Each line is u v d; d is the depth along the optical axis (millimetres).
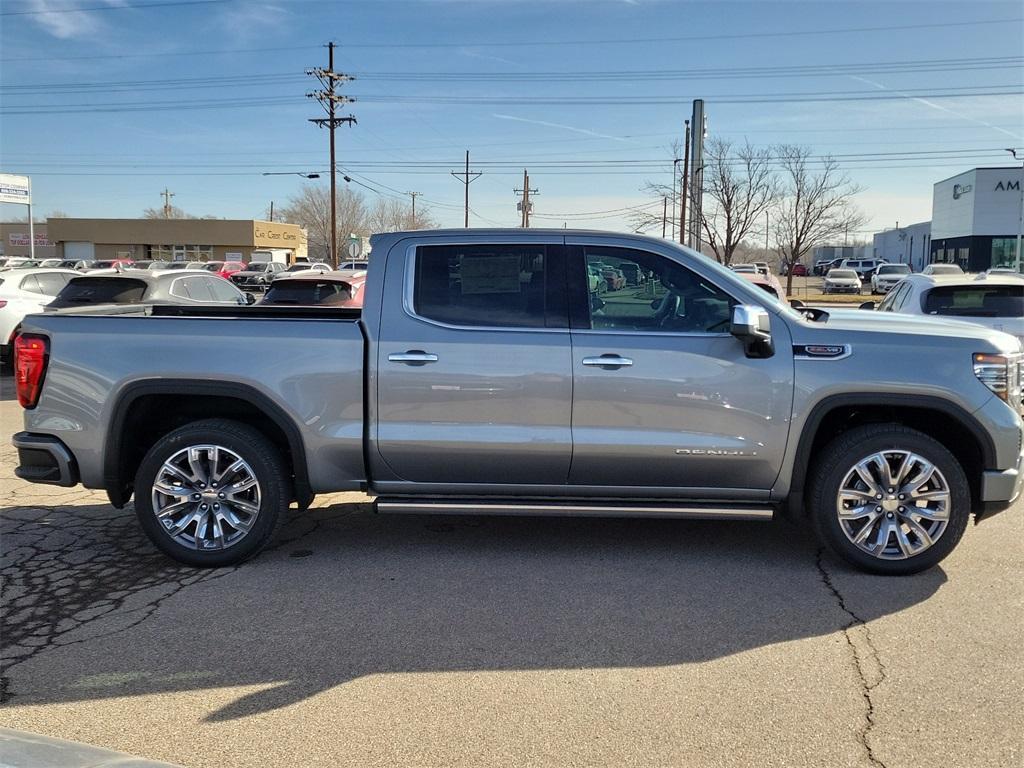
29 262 43062
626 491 4824
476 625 4074
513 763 2910
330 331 4762
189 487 4852
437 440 4727
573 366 4652
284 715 3248
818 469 4707
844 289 45594
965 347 4586
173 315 5672
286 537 5461
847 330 4656
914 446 4578
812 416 4605
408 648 3826
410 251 4828
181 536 4859
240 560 4883
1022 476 4645
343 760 2939
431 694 3402
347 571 4824
